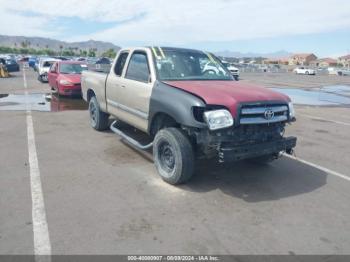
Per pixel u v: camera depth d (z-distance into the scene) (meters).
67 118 9.46
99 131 7.84
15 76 26.70
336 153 6.75
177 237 3.45
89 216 3.80
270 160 5.60
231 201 4.34
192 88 4.62
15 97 13.91
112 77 6.50
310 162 6.11
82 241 3.31
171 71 5.37
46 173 5.07
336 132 8.80
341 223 3.87
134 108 5.64
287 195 4.60
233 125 4.18
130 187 4.66
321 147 7.18
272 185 4.93
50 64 21.30
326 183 5.11
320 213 4.10
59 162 5.59
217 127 4.13
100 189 4.55
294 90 22.17
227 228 3.66
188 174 4.61
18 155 5.89
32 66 42.47
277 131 4.70
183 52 5.91
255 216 3.96
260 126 4.49
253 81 29.86
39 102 12.58
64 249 3.18
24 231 3.45
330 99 17.36
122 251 3.18
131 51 6.03
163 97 4.76
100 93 7.13
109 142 6.89
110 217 3.80
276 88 23.20
